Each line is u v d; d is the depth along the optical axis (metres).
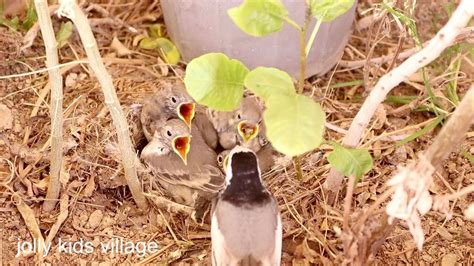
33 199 1.01
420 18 1.19
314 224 1.00
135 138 1.06
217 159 1.02
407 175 0.85
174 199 1.02
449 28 0.87
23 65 1.12
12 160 1.04
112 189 1.03
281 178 1.03
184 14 1.08
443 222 1.01
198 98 0.92
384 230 0.91
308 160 1.04
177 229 1.01
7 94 1.10
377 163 1.06
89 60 0.91
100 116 1.07
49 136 1.06
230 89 0.92
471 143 1.07
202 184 1.00
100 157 1.04
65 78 1.12
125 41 1.18
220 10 1.05
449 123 0.86
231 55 1.08
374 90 0.93
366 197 1.03
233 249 0.90
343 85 1.12
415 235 0.86
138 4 1.21
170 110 1.03
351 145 0.96
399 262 0.99
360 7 1.19
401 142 1.05
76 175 1.03
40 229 1.00
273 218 0.91
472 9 0.86
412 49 1.12
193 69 0.92
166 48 1.15
